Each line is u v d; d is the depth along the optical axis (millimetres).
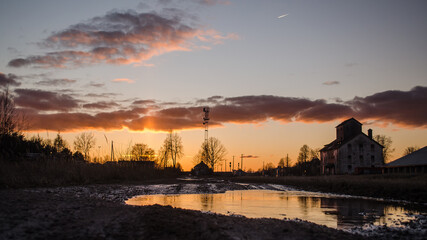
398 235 13711
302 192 42594
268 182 71875
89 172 38500
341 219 18531
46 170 31656
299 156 143125
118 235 9836
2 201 13539
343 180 46938
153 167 64250
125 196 27656
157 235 9953
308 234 11164
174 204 24000
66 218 11359
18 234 9359
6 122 31141
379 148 89125
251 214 19578
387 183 37750
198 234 10227
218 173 148000
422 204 27438
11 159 29938
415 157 61312
